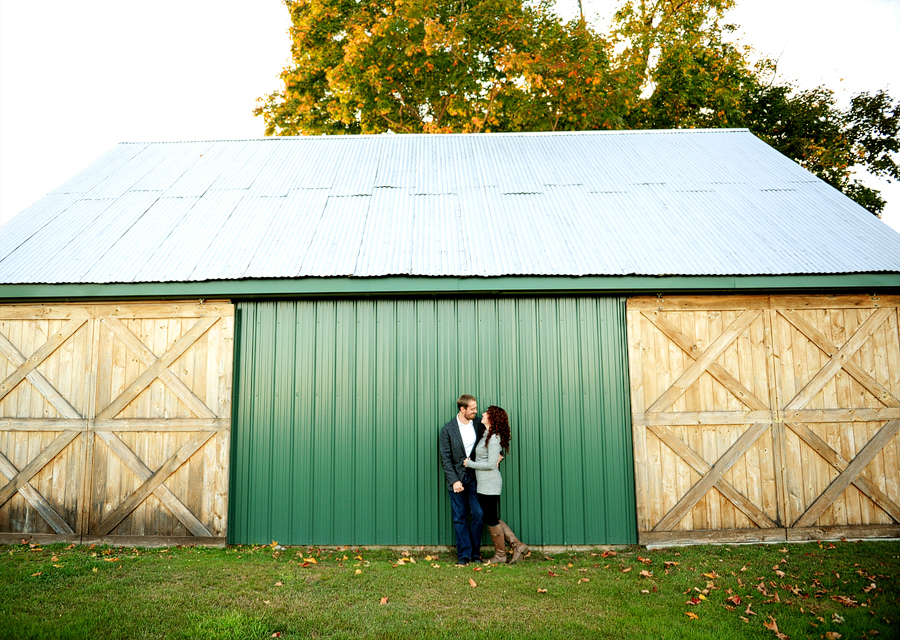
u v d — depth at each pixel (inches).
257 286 255.1
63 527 258.4
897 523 256.7
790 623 172.9
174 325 265.3
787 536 254.4
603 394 261.3
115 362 264.7
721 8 802.8
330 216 305.4
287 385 262.4
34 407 264.2
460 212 308.8
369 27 687.1
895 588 199.0
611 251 268.5
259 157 382.9
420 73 686.5
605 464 258.4
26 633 162.7
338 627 169.2
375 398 261.0
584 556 245.1
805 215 297.9
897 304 263.9
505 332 264.1
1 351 267.1
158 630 165.6
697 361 261.6
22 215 310.7
